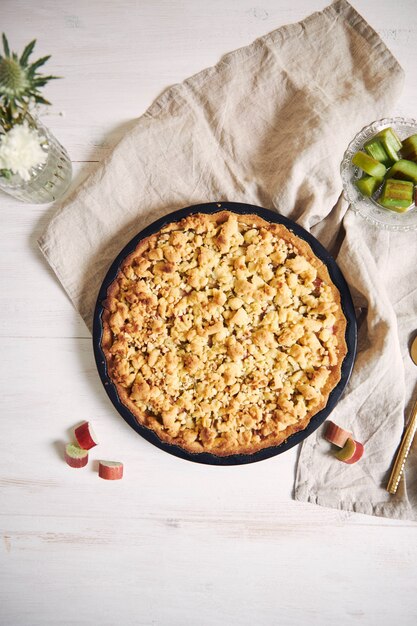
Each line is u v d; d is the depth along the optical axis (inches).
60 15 28.0
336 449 27.8
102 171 27.4
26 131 23.1
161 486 28.3
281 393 25.5
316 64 27.7
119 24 28.1
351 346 25.6
